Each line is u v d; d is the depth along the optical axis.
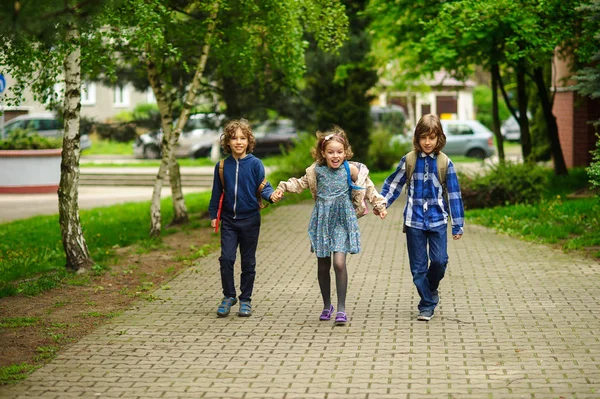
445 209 8.33
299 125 27.36
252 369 6.74
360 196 8.18
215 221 8.67
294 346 7.42
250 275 8.69
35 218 19.20
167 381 6.45
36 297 9.70
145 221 18.14
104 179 30.58
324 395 6.06
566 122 26.62
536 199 17.67
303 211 18.67
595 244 12.66
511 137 52.66
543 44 17.86
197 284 10.39
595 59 15.28
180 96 19.20
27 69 10.65
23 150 26.02
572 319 8.24
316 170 8.27
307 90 27.00
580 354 7.01
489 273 10.74
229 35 15.47
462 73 22.95
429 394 6.04
